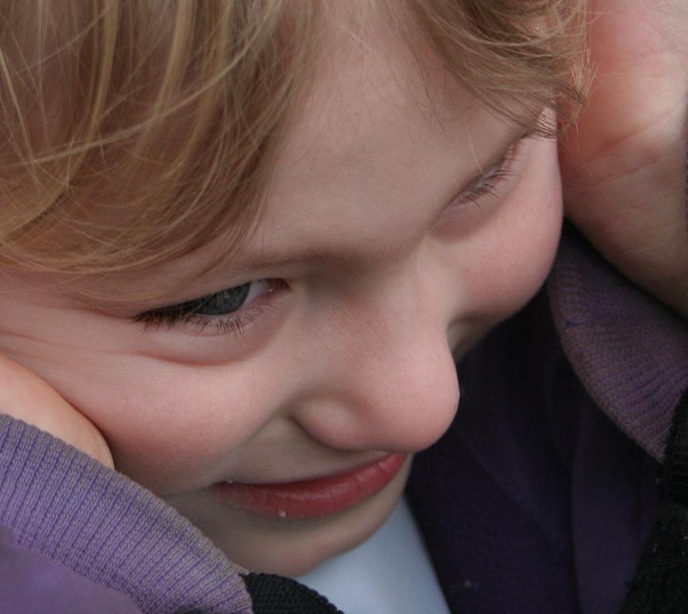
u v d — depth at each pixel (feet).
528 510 4.41
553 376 4.37
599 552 4.15
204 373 3.11
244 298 3.05
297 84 2.52
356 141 2.66
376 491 3.96
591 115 3.76
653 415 3.68
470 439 4.50
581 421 4.27
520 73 2.79
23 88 2.55
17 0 2.49
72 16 2.46
